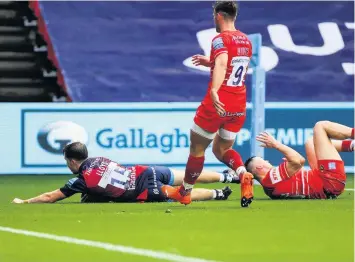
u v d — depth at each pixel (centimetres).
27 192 3881
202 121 2789
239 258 1750
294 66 5381
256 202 3095
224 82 2758
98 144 4906
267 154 4925
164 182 3136
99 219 2495
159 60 5341
